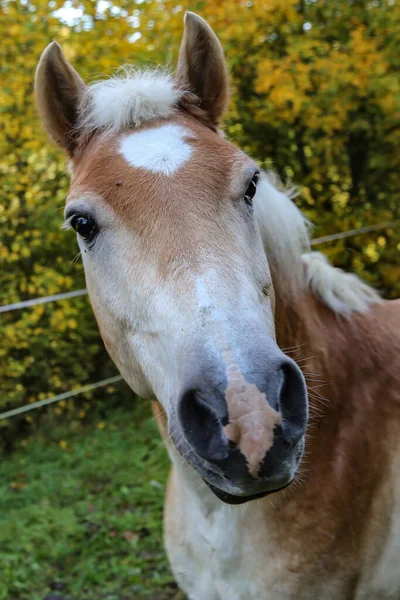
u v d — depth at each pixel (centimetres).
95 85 185
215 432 124
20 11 541
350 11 527
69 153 189
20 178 606
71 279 604
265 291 157
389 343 208
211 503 189
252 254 155
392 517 188
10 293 615
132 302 148
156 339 143
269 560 186
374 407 194
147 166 152
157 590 337
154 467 476
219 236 143
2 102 530
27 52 543
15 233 643
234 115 496
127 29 513
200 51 185
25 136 570
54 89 186
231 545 189
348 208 593
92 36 514
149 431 563
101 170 156
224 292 134
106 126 170
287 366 129
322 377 191
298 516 182
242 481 120
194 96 182
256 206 189
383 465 189
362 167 587
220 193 150
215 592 204
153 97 167
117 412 649
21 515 429
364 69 484
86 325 665
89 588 345
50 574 361
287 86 474
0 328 593
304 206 594
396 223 559
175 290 136
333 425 189
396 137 537
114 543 383
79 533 393
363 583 193
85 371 658
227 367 124
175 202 145
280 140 570
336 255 556
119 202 150
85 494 455
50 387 661
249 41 521
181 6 489
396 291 582
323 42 531
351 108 505
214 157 156
